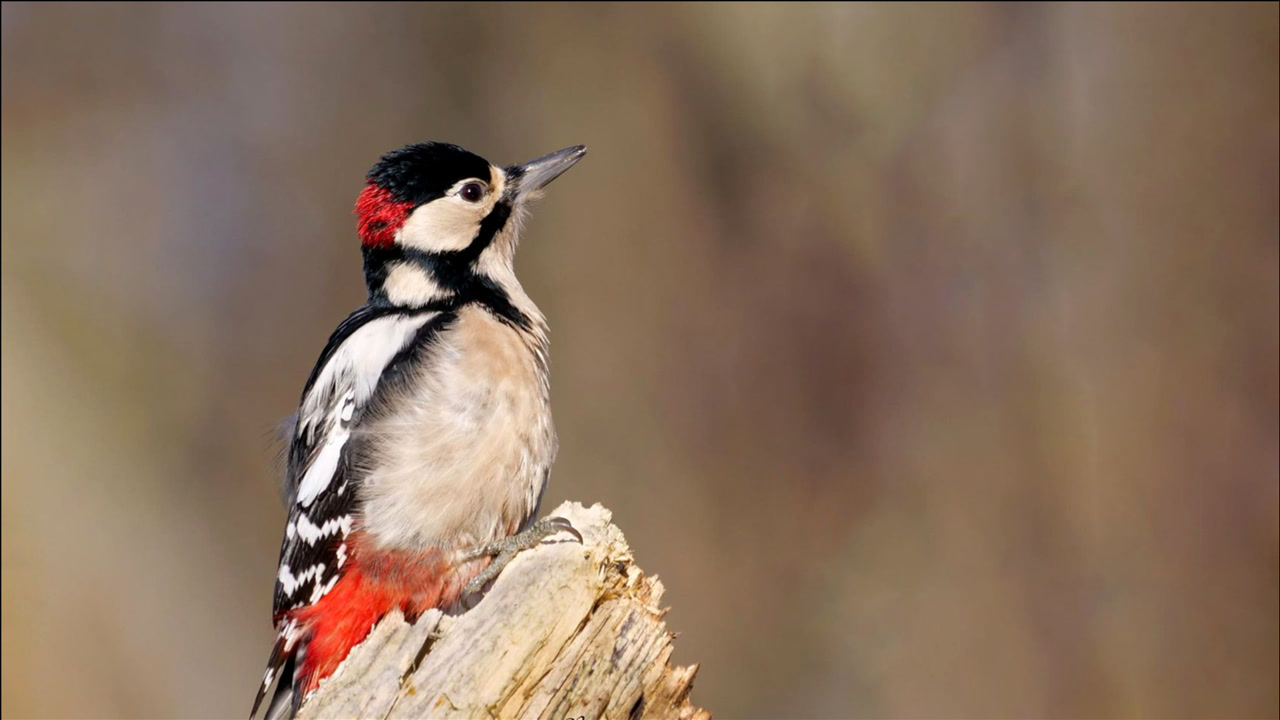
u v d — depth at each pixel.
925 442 13.77
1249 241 13.48
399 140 15.60
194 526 14.78
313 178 15.77
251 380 15.39
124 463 14.80
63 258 15.60
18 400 14.64
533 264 14.34
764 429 13.96
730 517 13.62
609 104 14.95
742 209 14.70
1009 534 13.18
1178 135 13.98
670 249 14.50
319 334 15.42
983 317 14.12
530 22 15.29
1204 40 14.00
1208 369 13.16
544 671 5.04
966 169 14.60
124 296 15.53
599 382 14.06
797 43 14.85
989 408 13.77
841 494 13.70
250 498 14.96
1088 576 12.77
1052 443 13.39
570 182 14.62
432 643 5.11
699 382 14.09
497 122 15.27
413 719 4.91
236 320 15.55
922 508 13.49
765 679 13.02
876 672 12.88
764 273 14.50
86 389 14.98
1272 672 11.91
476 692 4.95
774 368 14.16
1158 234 13.85
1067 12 14.60
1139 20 14.31
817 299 14.38
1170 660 12.18
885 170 14.67
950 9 14.76
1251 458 12.73
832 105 14.83
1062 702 12.39
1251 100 13.75
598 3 15.12
